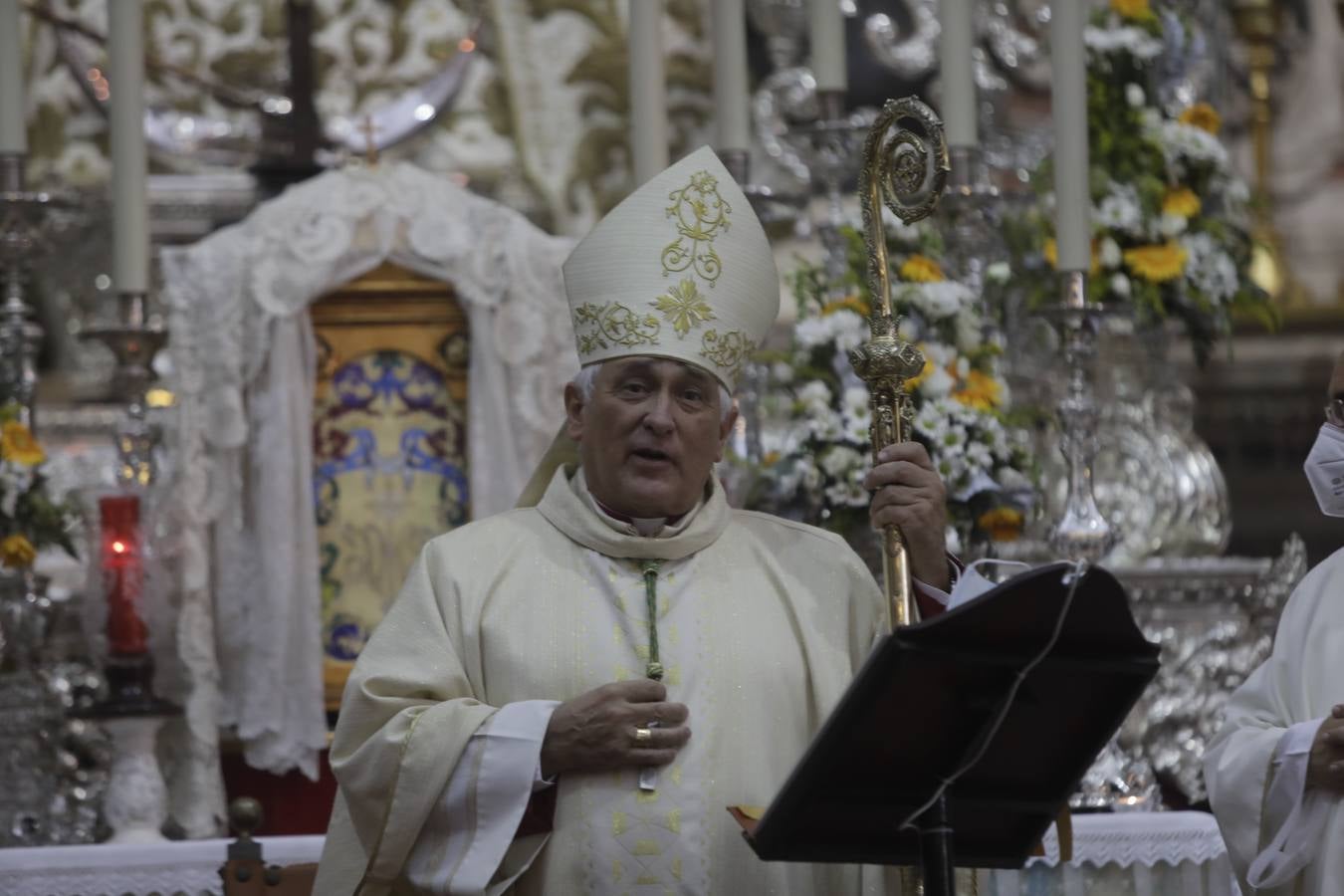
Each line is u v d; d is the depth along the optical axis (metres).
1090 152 9.17
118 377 8.50
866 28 12.88
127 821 7.95
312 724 8.52
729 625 5.98
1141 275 8.99
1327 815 6.01
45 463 8.50
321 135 10.84
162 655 8.38
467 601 5.99
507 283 8.89
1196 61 10.17
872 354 6.02
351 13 12.27
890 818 5.22
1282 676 6.36
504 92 12.41
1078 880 7.35
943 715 5.04
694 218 6.19
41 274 11.54
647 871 5.66
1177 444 9.61
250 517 8.63
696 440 6.04
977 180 8.75
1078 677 5.05
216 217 11.50
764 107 12.52
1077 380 8.11
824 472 7.88
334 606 8.80
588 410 6.10
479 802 5.60
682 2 12.60
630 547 6.03
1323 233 14.54
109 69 8.62
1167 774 8.92
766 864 5.79
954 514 7.88
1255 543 14.31
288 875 6.75
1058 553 7.90
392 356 8.98
